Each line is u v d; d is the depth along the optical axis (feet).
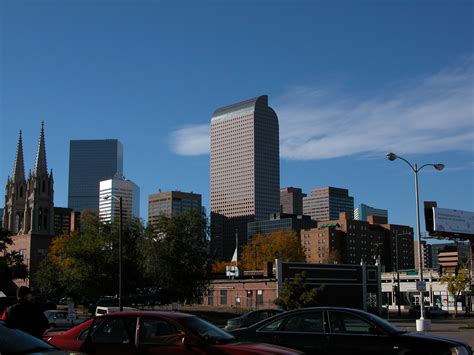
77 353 33.32
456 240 315.58
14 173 358.84
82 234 206.80
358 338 43.78
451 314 278.46
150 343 36.29
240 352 34.01
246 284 242.37
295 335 45.57
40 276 234.38
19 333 30.09
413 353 41.98
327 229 638.94
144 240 189.57
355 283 249.34
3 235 257.55
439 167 131.95
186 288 187.73
